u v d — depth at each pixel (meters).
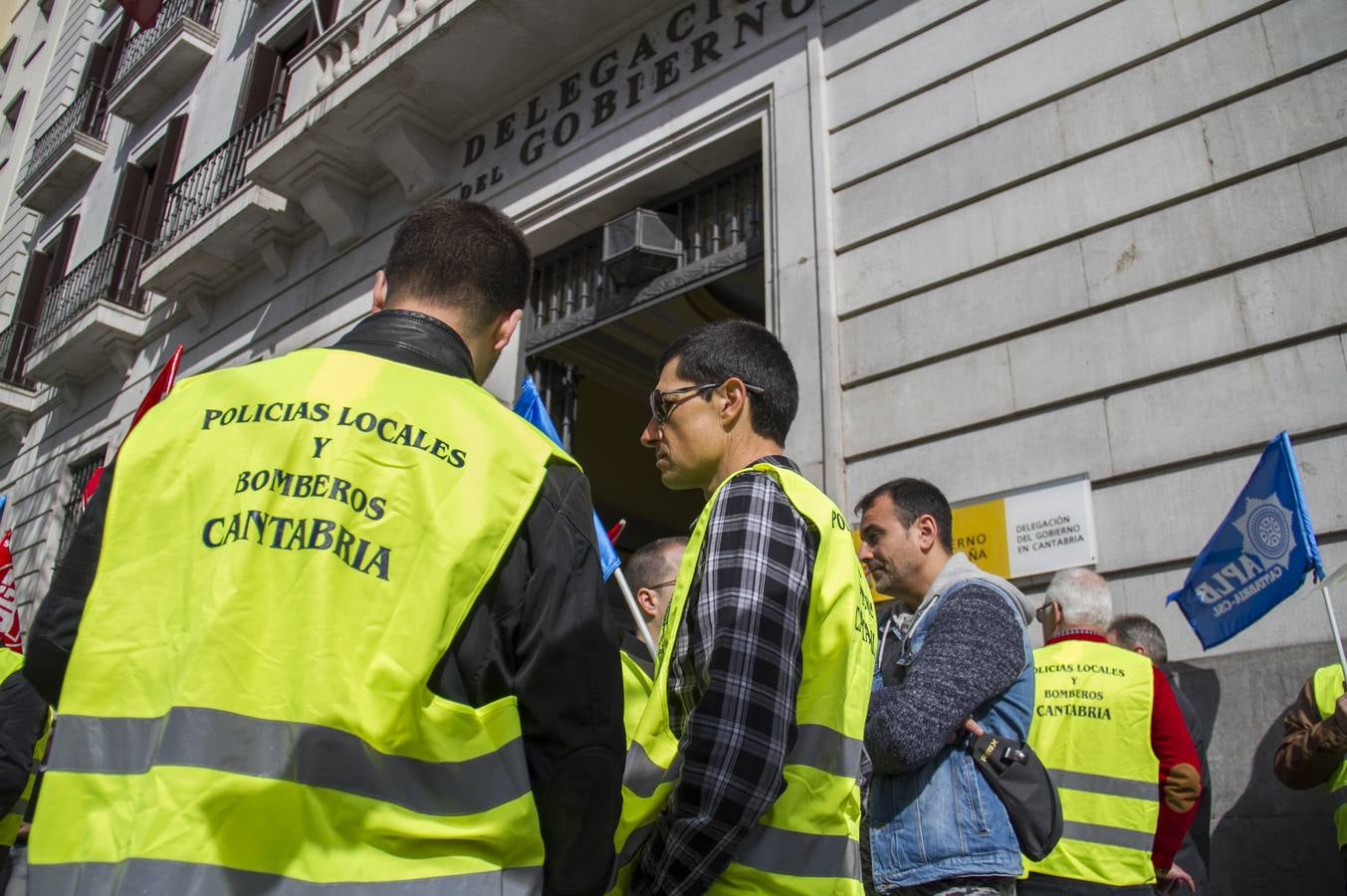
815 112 6.69
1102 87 5.57
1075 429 5.11
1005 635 2.43
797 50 6.98
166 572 1.36
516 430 1.54
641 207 7.80
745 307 9.32
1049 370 5.28
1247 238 4.85
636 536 11.62
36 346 14.64
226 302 11.81
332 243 10.25
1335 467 4.32
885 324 5.98
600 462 11.34
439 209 1.86
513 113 8.95
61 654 1.40
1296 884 3.94
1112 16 5.65
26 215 18.31
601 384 11.22
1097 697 3.32
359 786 1.26
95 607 1.33
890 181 6.25
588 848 1.47
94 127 17.25
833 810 1.74
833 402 5.97
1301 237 4.70
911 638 2.61
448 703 1.35
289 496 1.38
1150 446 4.84
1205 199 5.05
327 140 9.73
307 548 1.35
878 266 6.13
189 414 1.48
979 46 6.13
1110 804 3.18
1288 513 4.07
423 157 9.24
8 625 5.78
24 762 3.27
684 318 9.53
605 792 1.45
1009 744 2.36
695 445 2.19
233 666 1.27
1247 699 4.25
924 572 2.86
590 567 1.53
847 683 1.81
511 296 1.86
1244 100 5.07
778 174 6.76
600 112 8.14
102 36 18.47
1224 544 4.30
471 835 1.32
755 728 1.61
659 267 7.58
